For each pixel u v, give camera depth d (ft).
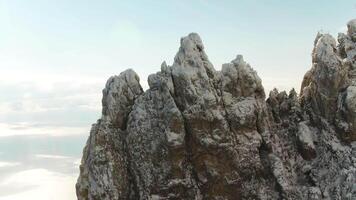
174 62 151.84
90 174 153.17
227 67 152.97
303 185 147.95
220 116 146.61
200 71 148.77
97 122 159.74
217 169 148.46
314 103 155.53
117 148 154.92
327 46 151.74
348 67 152.66
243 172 148.66
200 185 149.69
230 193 148.97
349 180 138.10
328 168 146.72
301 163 152.25
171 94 150.20
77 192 159.84
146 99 155.12
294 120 159.02
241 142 149.28
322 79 151.23
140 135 151.64
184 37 153.89
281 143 155.33
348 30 164.76
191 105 147.33
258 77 154.40
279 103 162.91
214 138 146.61
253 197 148.15
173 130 146.72
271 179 150.00
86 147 162.09
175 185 147.64
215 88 151.33
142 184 150.51
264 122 152.97
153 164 149.79
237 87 151.94
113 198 149.79
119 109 158.20
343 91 150.20
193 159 149.59
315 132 154.61
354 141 146.92
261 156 152.46
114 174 151.43
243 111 149.28
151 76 158.10
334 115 151.23
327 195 141.18
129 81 161.48
